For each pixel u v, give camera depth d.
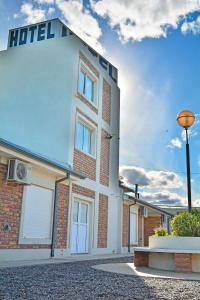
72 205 13.27
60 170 11.32
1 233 9.38
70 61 14.72
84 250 14.35
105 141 16.94
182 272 8.72
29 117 14.82
